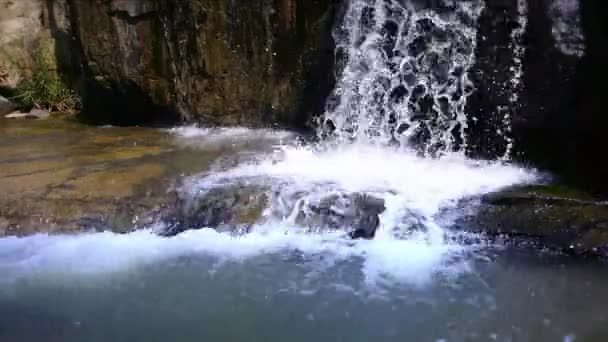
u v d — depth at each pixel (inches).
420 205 189.5
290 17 257.0
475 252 178.2
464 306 156.9
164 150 244.8
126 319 154.8
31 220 191.2
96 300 162.6
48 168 223.8
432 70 228.5
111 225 191.5
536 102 211.3
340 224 188.5
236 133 270.1
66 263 178.1
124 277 171.9
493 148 223.3
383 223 186.4
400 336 147.5
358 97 247.6
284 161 228.2
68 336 148.3
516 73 212.2
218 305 160.6
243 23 264.4
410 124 236.8
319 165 223.1
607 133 202.7
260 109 273.7
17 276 172.1
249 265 177.3
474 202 188.9
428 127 233.5
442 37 224.4
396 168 219.0
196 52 274.4
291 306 159.8
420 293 163.0
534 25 206.1
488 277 167.8
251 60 268.4
